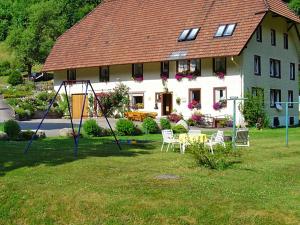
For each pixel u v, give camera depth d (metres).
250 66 35.72
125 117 39.00
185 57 36.00
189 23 38.56
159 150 18.70
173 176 13.02
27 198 11.38
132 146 19.92
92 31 45.34
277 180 12.75
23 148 18.41
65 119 40.16
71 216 10.58
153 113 37.38
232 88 35.19
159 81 38.75
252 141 23.14
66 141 21.52
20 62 73.31
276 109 38.97
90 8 81.88
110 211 10.45
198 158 14.57
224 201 10.65
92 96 42.25
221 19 36.81
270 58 38.41
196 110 36.72
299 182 12.60
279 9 38.22
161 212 10.23
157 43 38.91
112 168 14.21
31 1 105.12
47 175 13.23
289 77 41.31
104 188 11.70
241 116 34.47
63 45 46.28
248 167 14.53
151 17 41.91
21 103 43.16
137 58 38.94
